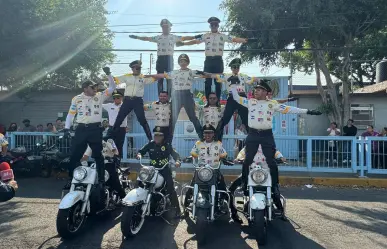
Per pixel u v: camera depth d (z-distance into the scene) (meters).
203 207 5.69
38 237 5.84
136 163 11.98
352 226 6.60
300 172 11.77
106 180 6.93
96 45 18.06
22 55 13.03
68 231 5.65
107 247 5.47
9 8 11.84
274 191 6.38
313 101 18.91
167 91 8.74
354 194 9.55
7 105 19.06
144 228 6.41
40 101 18.78
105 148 7.18
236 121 14.03
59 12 15.15
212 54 8.79
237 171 11.55
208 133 6.74
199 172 6.04
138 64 8.12
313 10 15.90
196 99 14.70
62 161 11.02
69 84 19.17
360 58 22.09
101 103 6.76
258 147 6.49
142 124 8.23
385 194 9.56
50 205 7.88
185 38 9.05
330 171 11.16
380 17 16.36
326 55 19.42
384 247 5.55
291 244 5.70
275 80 16.09
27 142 11.84
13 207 7.70
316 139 11.20
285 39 17.94
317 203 8.41
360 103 18.34
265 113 6.52
